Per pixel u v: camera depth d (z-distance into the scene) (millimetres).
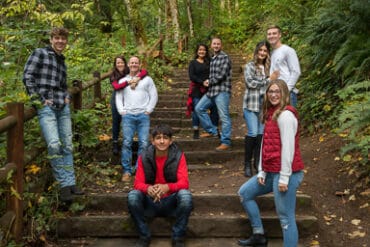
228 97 5832
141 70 5191
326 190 4664
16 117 3428
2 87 4535
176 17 15727
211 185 4918
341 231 4055
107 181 4930
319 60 6695
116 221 4047
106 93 7848
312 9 8781
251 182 3684
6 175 3186
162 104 8359
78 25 9703
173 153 3832
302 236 4031
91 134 5309
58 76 3994
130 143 5086
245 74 4934
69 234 4020
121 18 14094
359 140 4770
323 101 6445
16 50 5152
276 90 3301
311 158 5410
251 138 4988
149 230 3850
